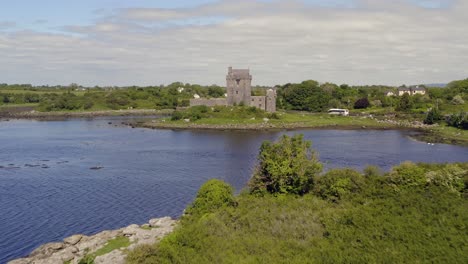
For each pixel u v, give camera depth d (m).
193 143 142.25
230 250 38.84
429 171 58.06
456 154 118.19
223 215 48.47
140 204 70.56
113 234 50.88
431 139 147.88
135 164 105.25
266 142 61.91
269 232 43.78
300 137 61.34
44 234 57.19
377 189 54.78
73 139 154.00
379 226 43.00
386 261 35.66
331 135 163.12
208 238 41.44
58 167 101.50
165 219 55.59
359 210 47.22
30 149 129.62
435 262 35.47
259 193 58.09
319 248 39.09
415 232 41.25
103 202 71.69
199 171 95.81
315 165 58.66
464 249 37.56
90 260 41.28
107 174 93.56
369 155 116.25
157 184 84.00
